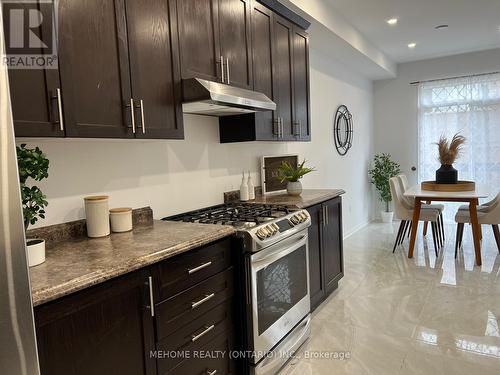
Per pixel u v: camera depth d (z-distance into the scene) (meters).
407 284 3.30
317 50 4.37
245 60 2.37
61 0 1.33
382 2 3.57
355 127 5.66
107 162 1.91
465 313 2.68
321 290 2.91
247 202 2.80
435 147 5.96
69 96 1.36
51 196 1.65
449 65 5.77
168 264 1.45
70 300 1.10
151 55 1.71
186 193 2.44
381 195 6.15
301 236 2.35
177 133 1.87
